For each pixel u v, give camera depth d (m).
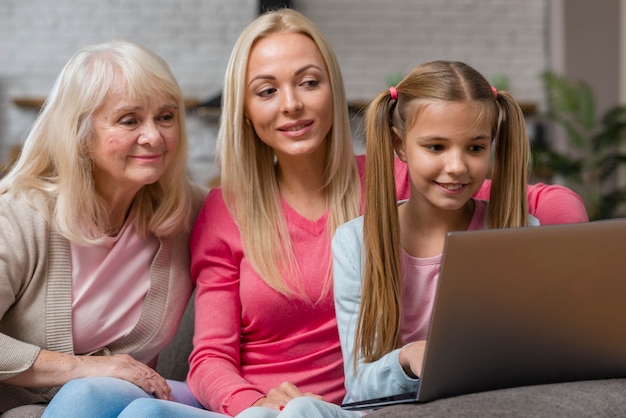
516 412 1.15
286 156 1.79
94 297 1.73
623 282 1.21
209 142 6.74
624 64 6.35
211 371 1.68
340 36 6.95
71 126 1.66
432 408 1.19
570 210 1.80
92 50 1.69
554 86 6.10
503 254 1.16
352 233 1.60
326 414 1.36
